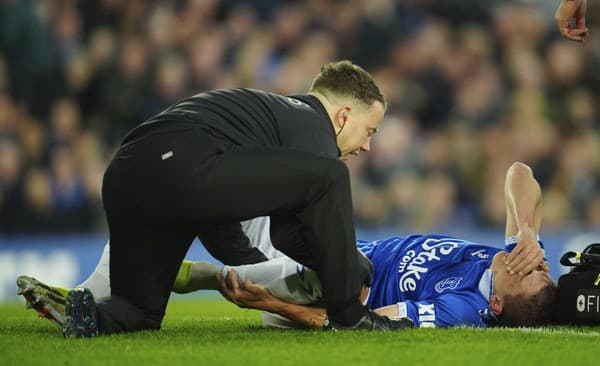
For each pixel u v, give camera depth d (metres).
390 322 14.78
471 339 13.66
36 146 39.50
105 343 13.18
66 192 39.03
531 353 12.47
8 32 41.38
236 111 14.41
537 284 15.52
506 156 47.09
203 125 13.98
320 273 14.30
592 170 48.31
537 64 51.59
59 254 35.28
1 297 34.03
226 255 16.64
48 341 13.50
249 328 15.88
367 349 12.67
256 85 47.06
